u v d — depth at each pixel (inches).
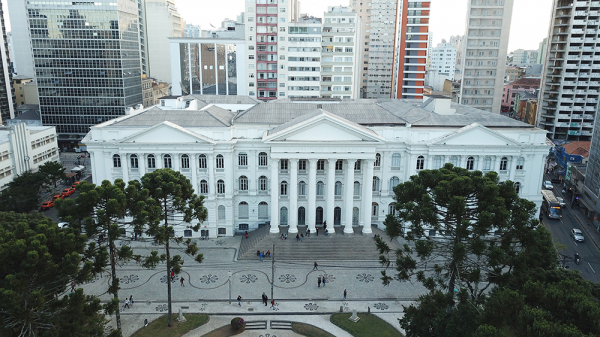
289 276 2728.8
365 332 2172.7
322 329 2206.0
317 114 3080.7
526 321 1298.0
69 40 5546.3
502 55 6072.8
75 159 5462.6
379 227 3339.1
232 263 2881.4
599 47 5698.8
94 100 5748.0
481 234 1700.3
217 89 5812.0
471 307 1625.2
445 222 1830.7
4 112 6304.1
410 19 6382.9
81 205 1808.6
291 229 3161.9
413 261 1902.1
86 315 1611.7
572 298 1359.5
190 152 3053.6
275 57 5733.3
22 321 1446.9
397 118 3319.4
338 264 2881.4
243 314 2327.8
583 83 5831.7
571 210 3981.3
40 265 1449.3
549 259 1905.8
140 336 2113.7
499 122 3287.4
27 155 4074.8
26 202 3474.4
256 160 3208.7
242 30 6333.7
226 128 3090.6
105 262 1765.5
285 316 2317.9
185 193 2118.6
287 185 3238.2
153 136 3026.6
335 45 5866.1
